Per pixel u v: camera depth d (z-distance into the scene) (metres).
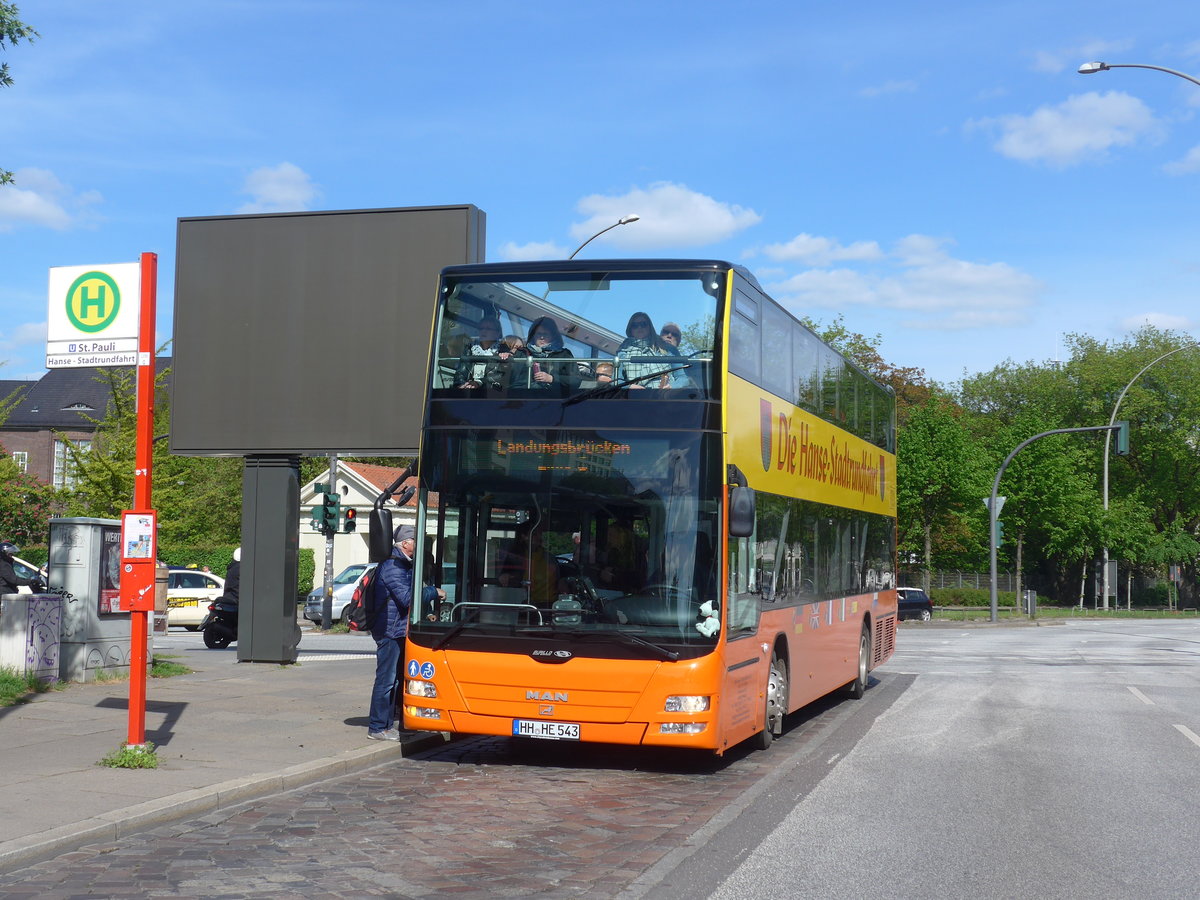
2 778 8.84
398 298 18.64
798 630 12.95
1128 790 9.88
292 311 18.98
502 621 9.96
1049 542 70.06
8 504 41.19
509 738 12.53
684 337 10.32
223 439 19.06
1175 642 34.72
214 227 19.30
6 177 16.36
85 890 6.24
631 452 10.09
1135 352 80.69
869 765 11.09
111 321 9.83
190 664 18.86
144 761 9.38
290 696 14.28
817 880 6.77
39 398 78.81
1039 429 64.62
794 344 13.05
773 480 11.88
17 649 13.93
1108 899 6.48
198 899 6.11
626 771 10.58
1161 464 80.12
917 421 60.09
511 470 10.21
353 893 6.28
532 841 7.64
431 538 10.27
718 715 9.76
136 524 9.56
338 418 18.72
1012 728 13.93
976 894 6.54
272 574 19.16
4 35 16.12
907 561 64.94
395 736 11.26
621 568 9.90
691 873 6.87
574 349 10.40
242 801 8.70
